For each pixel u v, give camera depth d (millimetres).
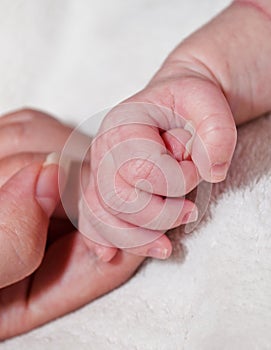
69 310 226
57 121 271
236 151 227
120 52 307
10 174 238
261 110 242
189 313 203
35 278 227
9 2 328
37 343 217
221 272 202
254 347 180
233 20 243
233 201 215
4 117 271
